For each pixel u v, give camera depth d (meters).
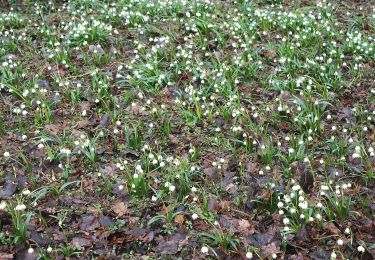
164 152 2.08
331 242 1.61
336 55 2.87
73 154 2.04
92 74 2.53
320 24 3.30
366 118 2.34
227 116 2.29
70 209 1.75
